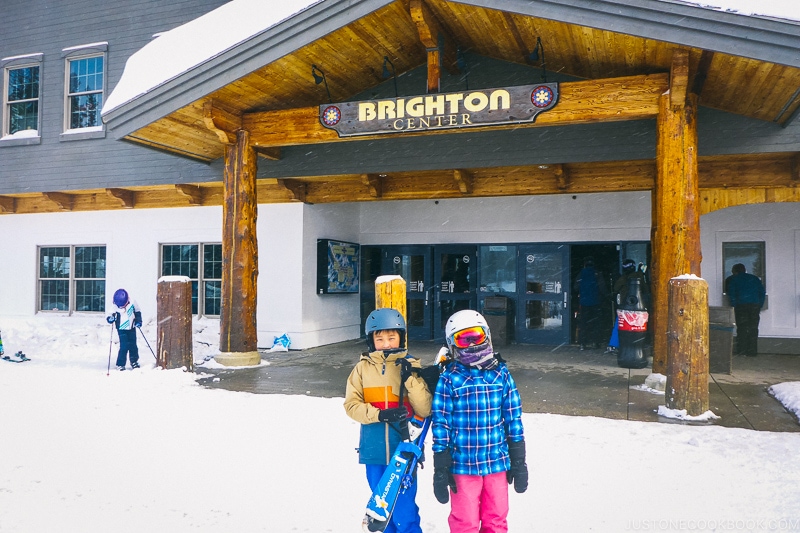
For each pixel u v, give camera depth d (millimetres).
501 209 12984
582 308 11922
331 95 10195
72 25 13242
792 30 6102
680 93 7102
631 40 7375
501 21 8289
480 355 3047
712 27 6395
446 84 10234
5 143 13492
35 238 13898
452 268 13617
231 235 9500
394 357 3256
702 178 10172
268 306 12070
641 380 8414
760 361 10172
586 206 12375
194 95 8570
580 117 7766
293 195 11719
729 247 11484
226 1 12133
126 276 13148
